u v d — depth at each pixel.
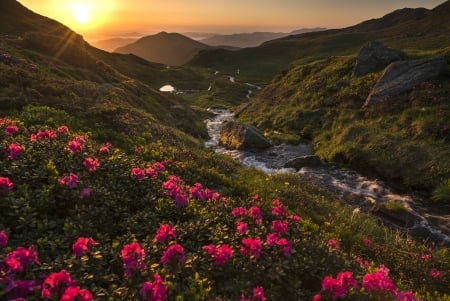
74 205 7.76
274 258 6.58
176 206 8.44
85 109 19.02
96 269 5.73
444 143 24.08
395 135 26.94
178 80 131.88
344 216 15.00
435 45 81.56
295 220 9.16
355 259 8.45
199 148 23.80
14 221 6.70
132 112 23.92
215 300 5.45
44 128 12.46
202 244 7.09
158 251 6.38
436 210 19.55
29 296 4.72
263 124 42.44
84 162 8.80
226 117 62.28
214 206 8.88
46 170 8.45
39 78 22.67
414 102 30.28
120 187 8.77
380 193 22.12
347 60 47.22
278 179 19.52
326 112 38.09
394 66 35.53
